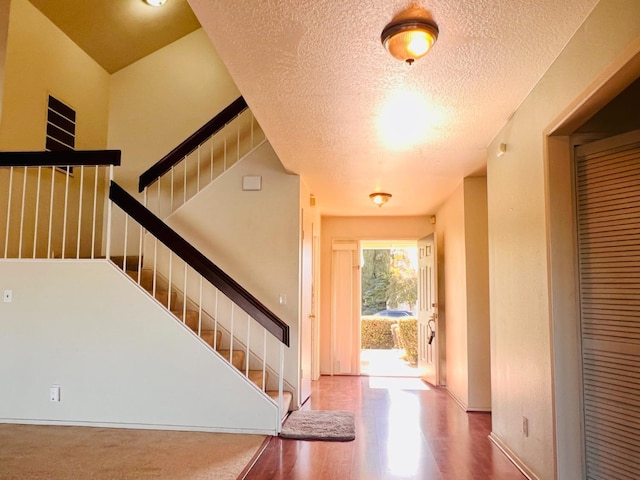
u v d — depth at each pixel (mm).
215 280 3834
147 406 3828
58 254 4910
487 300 4742
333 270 7148
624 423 2271
